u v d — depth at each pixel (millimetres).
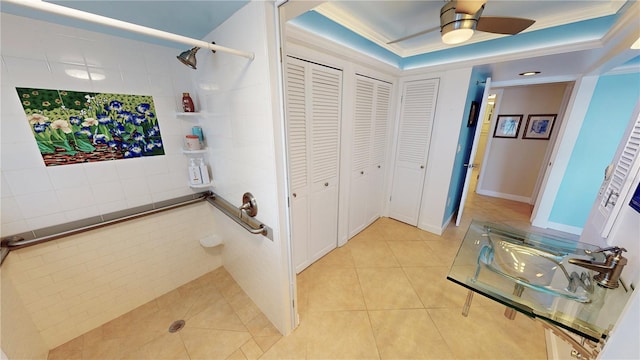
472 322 1557
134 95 1435
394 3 1478
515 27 1334
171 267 1811
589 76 2340
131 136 1464
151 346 1407
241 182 1426
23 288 1206
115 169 1434
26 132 1130
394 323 1560
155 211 1619
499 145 3902
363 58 1953
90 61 1252
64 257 1326
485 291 1041
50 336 1337
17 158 1123
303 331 1508
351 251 2381
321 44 1583
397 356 1353
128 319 1577
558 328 1007
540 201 2906
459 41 1396
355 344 1422
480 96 2896
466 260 1272
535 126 3557
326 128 1904
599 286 980
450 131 2387
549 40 1716
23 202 1166
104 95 1326
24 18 1049
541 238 1409
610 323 837
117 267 1538
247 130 1237
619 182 1120
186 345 1417
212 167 1748
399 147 2824
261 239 1393
